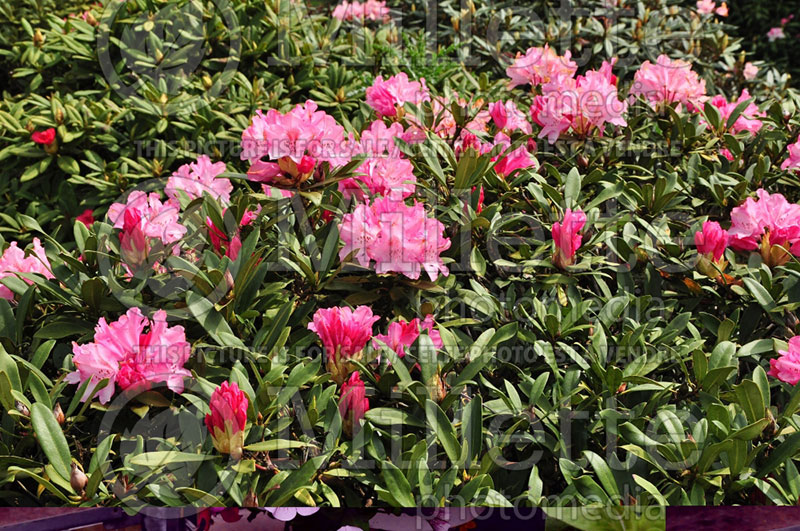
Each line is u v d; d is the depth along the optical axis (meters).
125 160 3.12
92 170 3.28
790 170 2.25
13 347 1.67
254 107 3.17
